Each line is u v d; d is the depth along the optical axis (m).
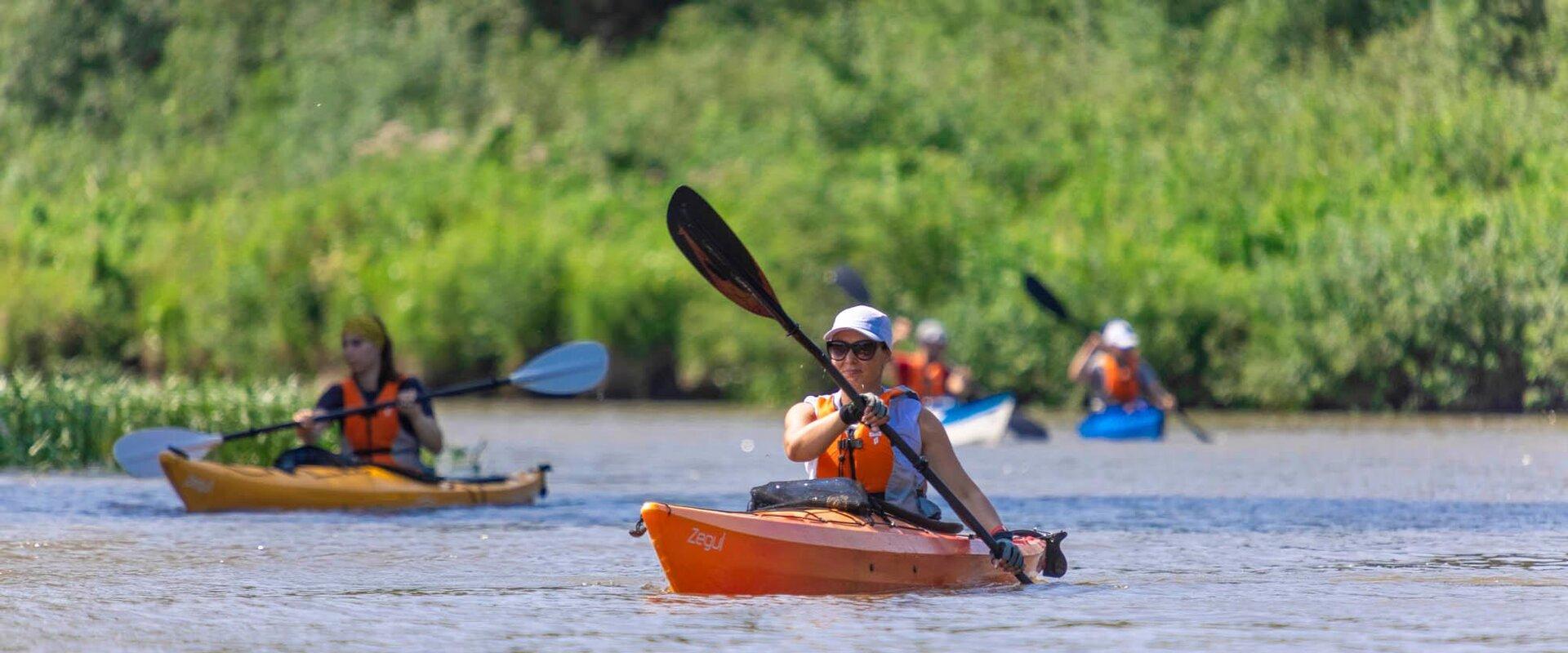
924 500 24.91
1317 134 95.44
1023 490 43.22
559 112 126.75
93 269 107.50
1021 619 21.44
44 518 34.84
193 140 136.25
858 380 24.03
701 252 25.97
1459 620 21.67
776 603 22.42
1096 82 115.12
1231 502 39.56
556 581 25.25
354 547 29.91
